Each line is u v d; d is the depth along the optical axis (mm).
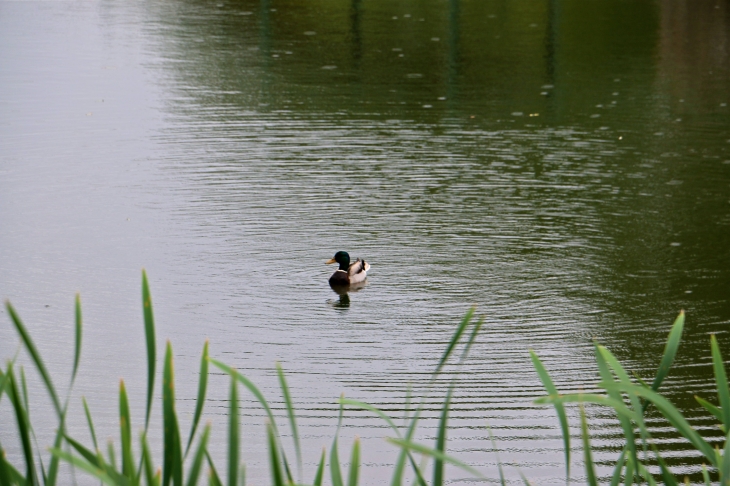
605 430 9938
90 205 17953
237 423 2869
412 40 34156
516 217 17547
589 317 13297
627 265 15336
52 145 21625
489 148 21828
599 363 3295
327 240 16406
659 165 20688
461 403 10609
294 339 12523
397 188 19047
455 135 22766
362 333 12719
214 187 19016
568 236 16641
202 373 2992
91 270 14961
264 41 33969
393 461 9359
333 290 14344
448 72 29438
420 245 16203
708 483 3477
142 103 25453
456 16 38969
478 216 17594
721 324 12969
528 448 9562
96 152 21203
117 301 13773
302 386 11102
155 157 20891
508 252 15906
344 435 9883
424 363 11766
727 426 3080
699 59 31469
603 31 36094
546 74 29359
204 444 2963
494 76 29047
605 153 21531
